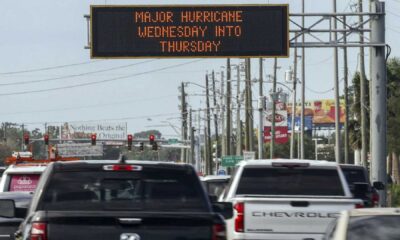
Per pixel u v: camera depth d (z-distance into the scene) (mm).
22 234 27406
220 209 31078
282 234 38156
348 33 88625
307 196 39250
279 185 40406
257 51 85250
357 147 157750
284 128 180750
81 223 24266
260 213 38219
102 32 85188
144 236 24453
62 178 26281
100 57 85125
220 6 85250
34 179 55844
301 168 40531
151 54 85188
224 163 153375
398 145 136250
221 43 85250
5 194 43375
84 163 26594
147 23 85250
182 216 24656
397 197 119312
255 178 40469
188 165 27000
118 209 26016
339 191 40250
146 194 26438
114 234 24359
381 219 24812
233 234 38469
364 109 120750
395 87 142125
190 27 85250
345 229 24844
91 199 26141
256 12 85312
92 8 85125
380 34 87438
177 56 85062
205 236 24719
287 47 85500
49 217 24203
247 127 165500
